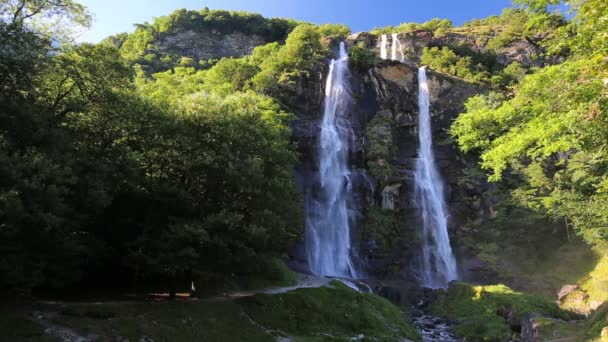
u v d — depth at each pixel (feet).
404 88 185.16
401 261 136.77
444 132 179.73
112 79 63.05
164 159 63.93
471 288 99.86
